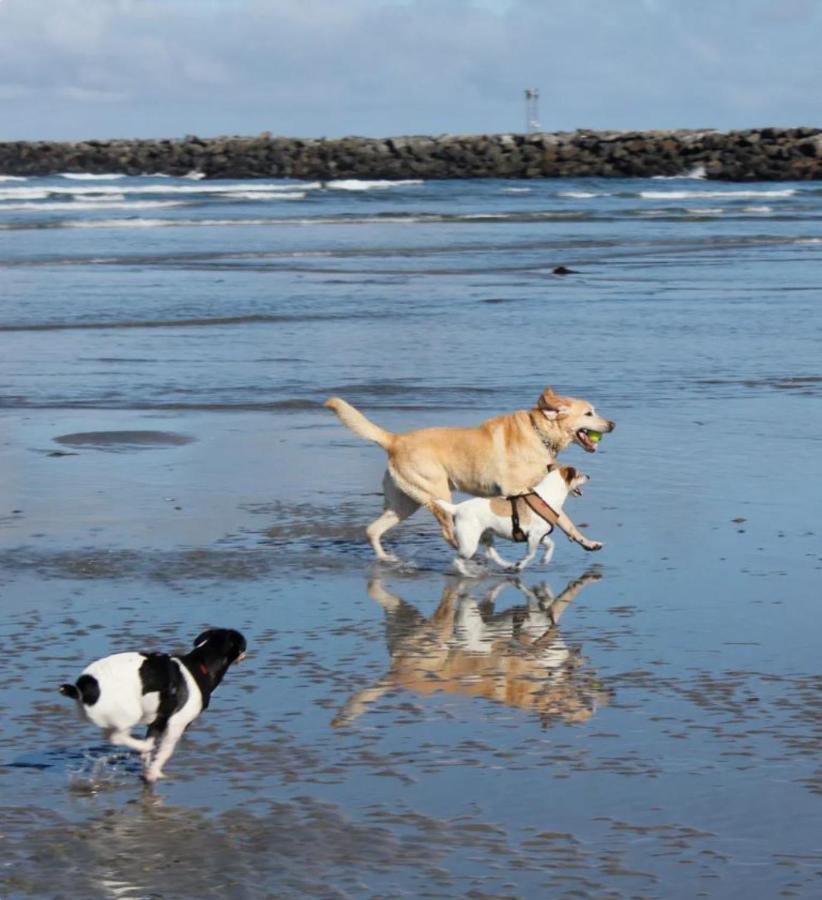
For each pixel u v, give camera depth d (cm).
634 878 461
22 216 5075
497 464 919
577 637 740
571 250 3725
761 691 648
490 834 495
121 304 2402
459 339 2028
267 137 11100
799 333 2080
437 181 9756
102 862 477
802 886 456
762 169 10256
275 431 1352
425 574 880
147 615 777
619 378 1675
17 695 645
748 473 1145
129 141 11156
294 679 669
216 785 541
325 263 3269
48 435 1322
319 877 464
